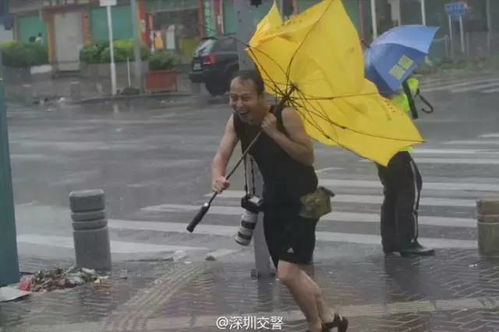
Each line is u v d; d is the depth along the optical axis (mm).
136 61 70375
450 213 21266
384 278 15281
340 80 9805
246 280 15719
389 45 15039
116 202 25312
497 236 16516
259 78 10297
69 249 20297
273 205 10539
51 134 45125
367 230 20250
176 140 38875
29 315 14078
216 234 20844
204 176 28859
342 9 9656
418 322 12492
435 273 15430
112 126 47562
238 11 15461
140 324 13164
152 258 18719
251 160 13102
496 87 58156
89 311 14141
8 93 75188
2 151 15664
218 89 63062
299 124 10188
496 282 14523
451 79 67375
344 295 14258
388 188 17047
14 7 93875
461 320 12469
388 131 10141
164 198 25547
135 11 70562
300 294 10781
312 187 10492
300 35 9656
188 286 15539
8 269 15898
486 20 82875
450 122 39844
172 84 69875
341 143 10391
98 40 88250
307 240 10516
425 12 81375
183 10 83062
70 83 75500
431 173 26578
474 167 27250
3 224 15797
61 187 28578
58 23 91500
